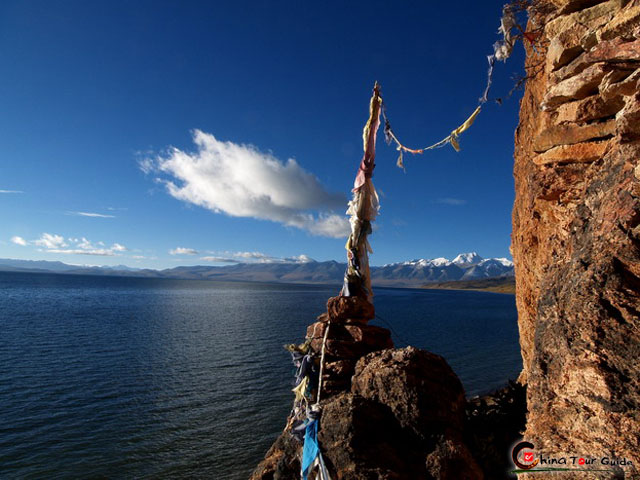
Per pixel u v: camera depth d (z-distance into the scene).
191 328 77.56
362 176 10.46
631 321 4.62
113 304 134.62
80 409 29.77
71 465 21.80
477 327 92.62
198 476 21.39
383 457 6.32
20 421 26.95
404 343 65.00
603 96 6.25
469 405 9.06
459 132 8.53
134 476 21.11
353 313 9.84
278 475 7.59
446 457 6.34
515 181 13.77
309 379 9.18
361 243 10.53
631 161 5.49
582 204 6.37
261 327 81.25
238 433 26.61
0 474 20.56
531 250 11.15
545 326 5.82
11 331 64.38
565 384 5.00
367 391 7.58
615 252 5.13
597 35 6.21
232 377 40.00
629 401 4.27
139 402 31.88
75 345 54.50
